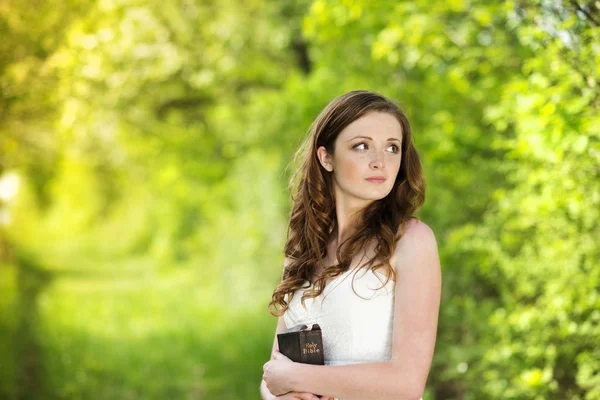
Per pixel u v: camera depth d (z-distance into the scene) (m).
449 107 6.23
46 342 8.80
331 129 2.45
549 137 3.67
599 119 3.38
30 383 6.99
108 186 27.38
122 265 20.31
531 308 4.35
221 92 12.47
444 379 5.35
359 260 2.40
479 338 5.41
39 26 5.85
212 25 11.06
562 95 3.60
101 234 27.84
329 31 6.78
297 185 2.77
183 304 12.49
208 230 14.98
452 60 6.09
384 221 2.43
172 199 17.25
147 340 9.45
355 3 6.00
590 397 3.94
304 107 7.80
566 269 4.12
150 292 14.36
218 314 11.23
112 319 11.04
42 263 19.42
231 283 12.84
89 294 14.19
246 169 12.44
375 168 2.35
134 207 23.86
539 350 4.29
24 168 10.62
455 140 5.81
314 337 2.34
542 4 3.57
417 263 2.28
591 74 3.38
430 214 6.02
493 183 5.69
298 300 2.52
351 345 2.35
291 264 2.64
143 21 9.73
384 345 2.34
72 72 6.52
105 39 7.43
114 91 9.42
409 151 2.49
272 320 10.20
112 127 11.80
